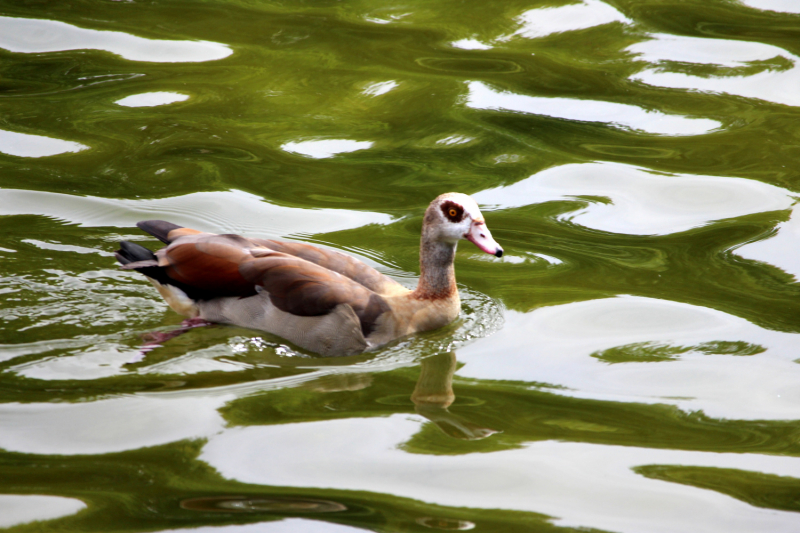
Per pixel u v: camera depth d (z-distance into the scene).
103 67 20.28
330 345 11.30
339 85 19.86
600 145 17.77
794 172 16.66
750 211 15.43
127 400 9.89
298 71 20.50
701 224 15.06
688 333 11.84
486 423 9.74
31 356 10.73
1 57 20.53
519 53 21.44
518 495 8.48
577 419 9.87
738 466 9.04
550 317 12.29
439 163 16.97
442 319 12.04
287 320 11.48
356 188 16.05
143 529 7.78
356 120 18.50
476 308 12.61
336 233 14.48
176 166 16.39
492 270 13.82
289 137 17.73
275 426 9.52
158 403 9.87
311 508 8.16
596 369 10.96
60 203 14.80
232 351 11.20
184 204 15.04
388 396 10.28
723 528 8.11
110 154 16.67
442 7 24.14
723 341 11.60
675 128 18.41
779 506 8.41
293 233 14.39
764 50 21.39
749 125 18.36
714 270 13.60
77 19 22.70
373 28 22.72
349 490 8.48
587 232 14.90
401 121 18.53
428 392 10.41
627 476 8.83
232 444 9.16
